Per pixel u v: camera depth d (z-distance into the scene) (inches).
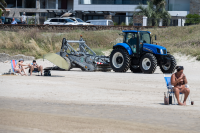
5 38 4151.1
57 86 1608.0
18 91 1427.2
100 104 1151.0
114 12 6053.2
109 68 2768.2
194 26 4490.7
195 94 1461.6
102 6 6496.1
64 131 751.7
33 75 2233.0
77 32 4389.8
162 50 2471.7
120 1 6451.8
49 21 4869.6
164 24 5157.5
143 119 904.9
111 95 1375.5
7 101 1173.1
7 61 3604.8
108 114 970.1
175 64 2507.4
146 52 2539.4
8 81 1744.6
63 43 2819.9
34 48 3912.4
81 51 2950.3
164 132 759.1
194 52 3494.1
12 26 4611.2
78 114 964.0
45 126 799.1
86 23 4896.7
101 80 1939.0
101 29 4630.9
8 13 7062.0
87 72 2578.7
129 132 752.3
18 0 7086.6
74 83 1753.2
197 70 2856.8
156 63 2434.8
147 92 1485.0
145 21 5128.0
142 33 2581.2
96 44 4131.4
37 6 7017.7
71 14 6003.9
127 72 2659.9
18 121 848.9
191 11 6077.8
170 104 1186.6
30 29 4471.0
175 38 4234.7
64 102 1182.3
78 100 1234.6
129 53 2549.2
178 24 5128.0
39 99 1237.1
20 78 1925.4
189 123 860.0
